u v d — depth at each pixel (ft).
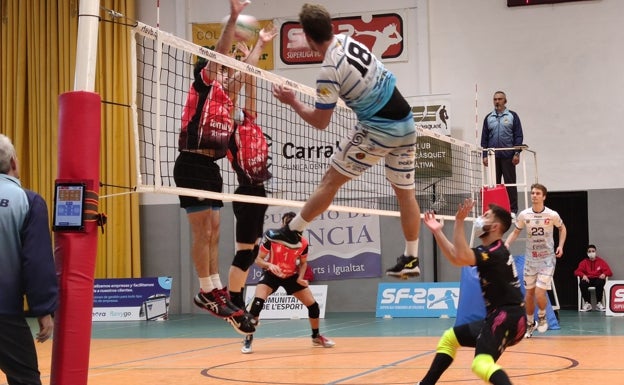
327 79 15.23
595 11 53.83
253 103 21.38
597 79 53.72
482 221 17.67
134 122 18.12
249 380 21.72
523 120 54.75
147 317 55.16
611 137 53.36
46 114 61.26
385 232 56.59
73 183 15.21
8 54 62.28
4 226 13.29
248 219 20.92
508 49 55.16
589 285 51.80
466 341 17.48
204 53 19.03
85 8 15.66
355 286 56.80
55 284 13.50
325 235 57.26
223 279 59.11
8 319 13.32
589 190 53.57
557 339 33.19
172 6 60.80
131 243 60.34
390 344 32.17
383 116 15.69
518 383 19.75
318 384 20.59
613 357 25.55
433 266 54.90
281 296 53.26
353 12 57.77
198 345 34.37
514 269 17.16
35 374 13.69
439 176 53.36
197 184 19.56
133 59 18.15
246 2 19.98
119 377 23.13
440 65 56.24
